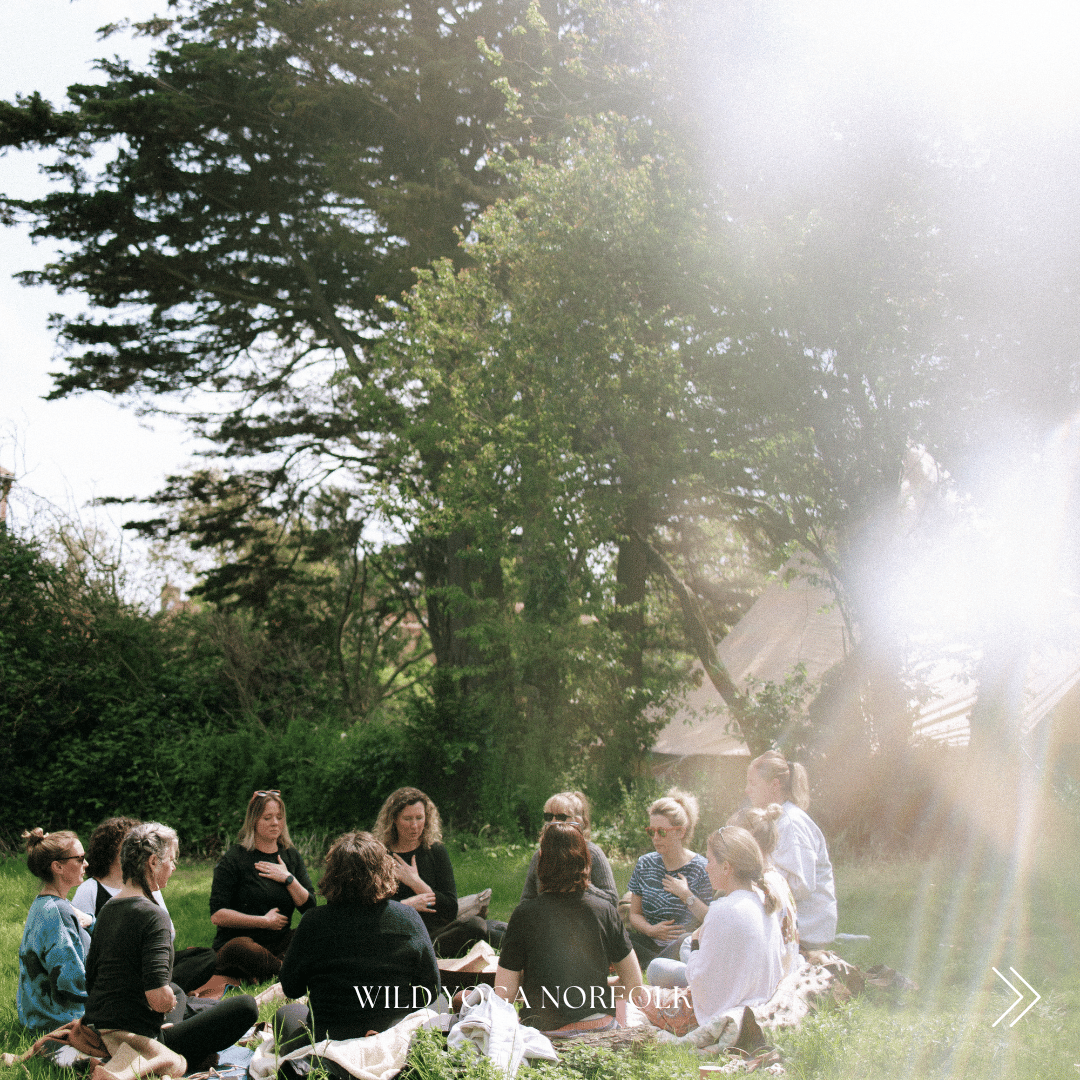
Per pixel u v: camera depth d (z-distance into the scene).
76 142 20.50
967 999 6.08
